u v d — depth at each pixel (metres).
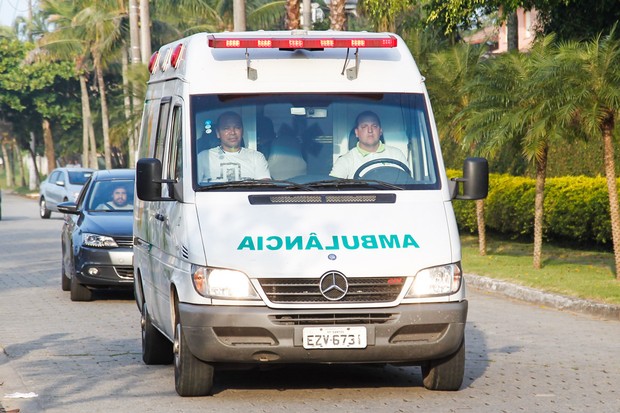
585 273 30.62
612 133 29.06
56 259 39.56
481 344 20.42
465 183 15.74
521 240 43.78
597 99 27.91
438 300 14.60
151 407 14.79
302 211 14.89
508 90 30.97
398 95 16.16
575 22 38.12
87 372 17.69
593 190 36.28
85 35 104.06
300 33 16.70
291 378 16.86
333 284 14.31
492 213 42.91
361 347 14.38
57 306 26.31
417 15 49.25
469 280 30.75
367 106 15.98
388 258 14.49
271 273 14.31
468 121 31.89
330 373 17.27
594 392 15.80
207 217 14.88
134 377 17.19
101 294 28.91
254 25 76.12
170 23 99.31
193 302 14.49
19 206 92.56
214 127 15.67
